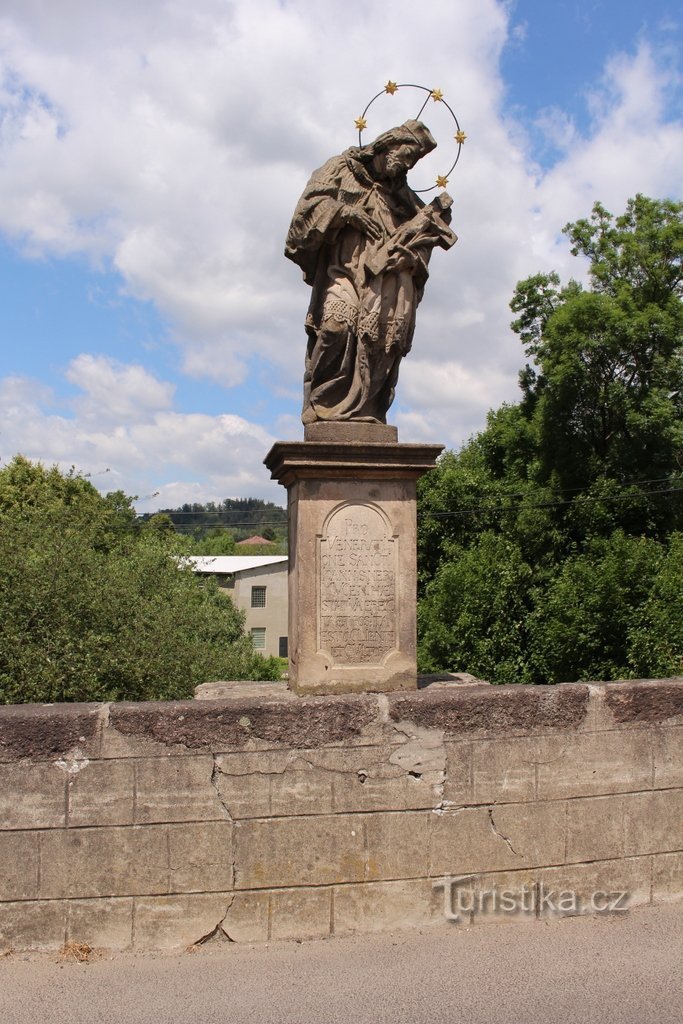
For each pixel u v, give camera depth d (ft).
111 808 13.15
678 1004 11.50
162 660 47.42
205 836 13.34
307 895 13.60
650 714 15.21
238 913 13.38
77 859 13.04
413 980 12.18
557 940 13.53
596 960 12.82
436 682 19.29
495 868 14.29
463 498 78.74
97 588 44.93
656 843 15.14
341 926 13.67
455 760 14.20
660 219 73.41
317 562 16.37
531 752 14.51
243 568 138.00
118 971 12.45
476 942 13.43
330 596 16.39
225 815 13.41
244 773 13.47
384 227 17.42
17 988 11.91
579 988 11.94
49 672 40.14
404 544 16.65
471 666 65.46
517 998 11.67
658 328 66.80
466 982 12.12
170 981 12.15
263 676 94.27
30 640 41.34
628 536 63.82
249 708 13.55
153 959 12.86
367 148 17.61
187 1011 11.31
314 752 13.70
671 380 68.49
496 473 84.74
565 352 69.05
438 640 66.90
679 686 15.47
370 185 17.62
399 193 17.90
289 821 13.58
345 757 13.80
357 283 17.29
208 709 13.43
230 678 58.80
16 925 12.89
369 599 16.48
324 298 17.60
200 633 61.82
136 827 13.19
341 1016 11.19
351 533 16.49
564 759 14.66
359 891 13.76
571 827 14.65
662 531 67.51
